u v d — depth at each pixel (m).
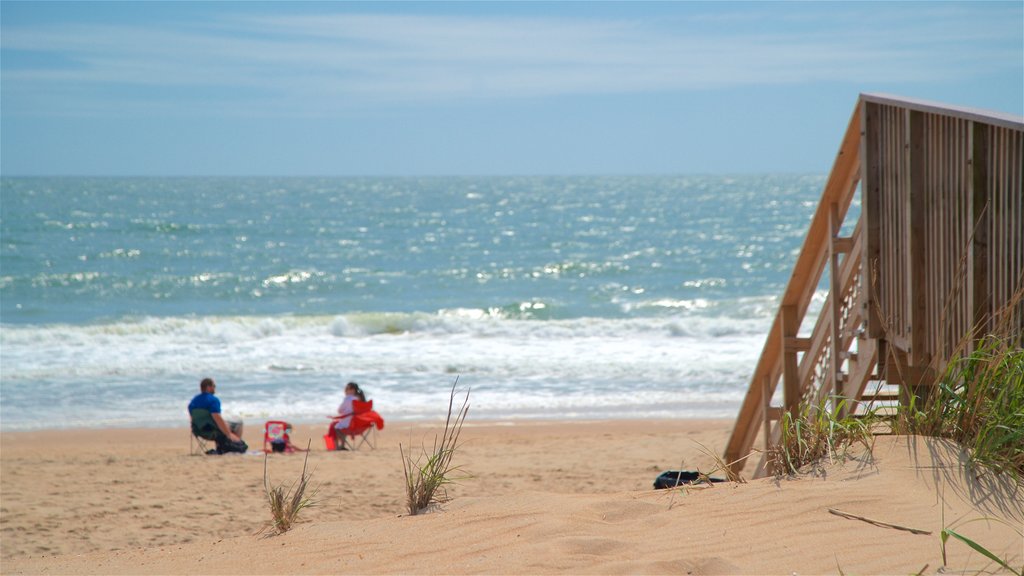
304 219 67.00
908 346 5.11
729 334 22.11
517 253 46.25
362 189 137.50
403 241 51.53
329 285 34.44
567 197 109.25
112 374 17.27
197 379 16.89
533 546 3.56
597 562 3.32
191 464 9.86
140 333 21.91
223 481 8.74
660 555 3.35
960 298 4.68
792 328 6.71
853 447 4.39
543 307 28.31
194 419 11.06
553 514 4.00
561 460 9.92
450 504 4.48
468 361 18.59
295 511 4.67
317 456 10.46
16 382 16.48
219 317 25.56
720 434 11.80
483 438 11.90
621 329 22.66
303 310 29.12
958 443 4.16
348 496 7.80
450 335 22.34
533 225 64.12
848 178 6.06
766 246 48.84
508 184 171.75
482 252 46.78
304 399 15.24
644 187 147.88
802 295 6.66
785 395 6.67
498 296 32.41
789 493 3.93
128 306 29.55
